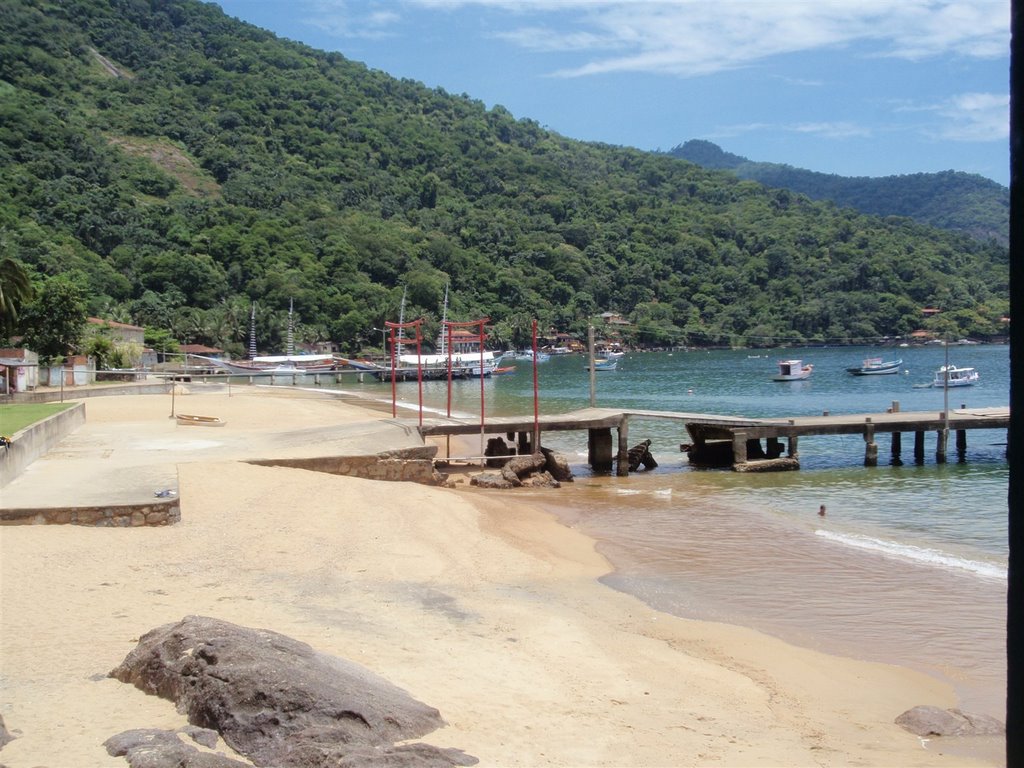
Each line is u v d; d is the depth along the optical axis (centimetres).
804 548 2520
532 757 1010
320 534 2288
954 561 2359
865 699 1409
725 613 1881
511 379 12838
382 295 17200
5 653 1215
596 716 1185
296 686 972
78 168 17550
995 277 19338
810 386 10494
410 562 2102
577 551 2455
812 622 1828
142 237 16212
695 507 3219
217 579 1789
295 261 17288
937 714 1291
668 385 11006
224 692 962
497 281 19938
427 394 9750
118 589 1625
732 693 1373
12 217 14450
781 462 4194
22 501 2155
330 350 15888
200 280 15500
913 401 8381
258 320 15262
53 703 1028
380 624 1566
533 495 3481
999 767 1125
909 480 3894
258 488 2722
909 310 17988
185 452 3256
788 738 1189
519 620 1684
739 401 8531
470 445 4950
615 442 5353
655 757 1057
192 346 13712
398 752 916
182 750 870
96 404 5619
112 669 1142
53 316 7475
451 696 1189
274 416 5209
